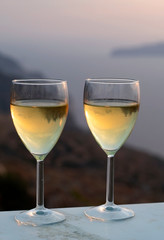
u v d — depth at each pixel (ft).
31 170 33.24
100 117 3.64
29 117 3.54
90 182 35.99
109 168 3.77
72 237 3.40
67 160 39.45
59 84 3.59
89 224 3.56
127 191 37.50
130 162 41.91
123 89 3.66
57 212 3.69
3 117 41.22
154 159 43.14
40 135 3.57
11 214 3.67
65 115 3.63
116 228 3.52
